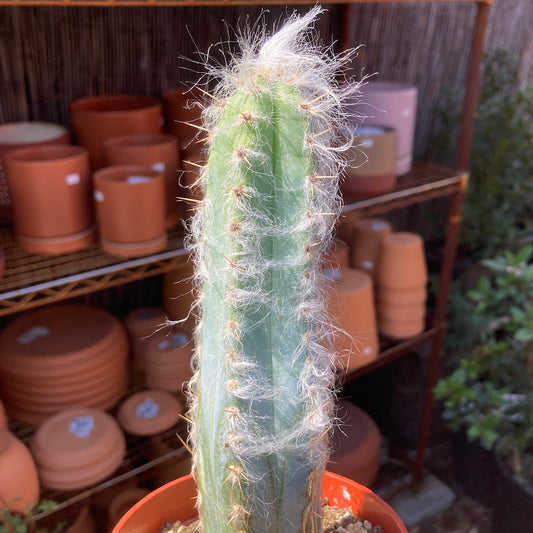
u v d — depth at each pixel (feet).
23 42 3.43
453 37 5.28
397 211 5.60
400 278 4.08
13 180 2.72
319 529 1.66
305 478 1.52
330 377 1.56
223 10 3.95
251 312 1.34
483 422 3.83
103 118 3.12
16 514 2.71
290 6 3.43
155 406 3.49
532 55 6.12
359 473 3.89
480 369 4.11
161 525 1.97
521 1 5.70
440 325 4.53
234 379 1.37
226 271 1.32
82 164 2.80
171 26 3.86
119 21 3.67
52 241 2.81
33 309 3.65
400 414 5.23
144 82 3.94
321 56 1.50
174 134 3.47
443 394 3.93
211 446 1.47
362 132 3.53
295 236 1.32
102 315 3.55
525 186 5.27
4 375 3.16
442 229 5.52
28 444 3.41
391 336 4.30
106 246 2.89
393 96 3.71
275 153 1.29
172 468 3.64
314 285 1.39
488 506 4.71
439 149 5.43
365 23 4.63
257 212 1.28
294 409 1.42
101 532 3.50
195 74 4.12
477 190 5.32
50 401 3.17
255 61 1.34
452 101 5.30
